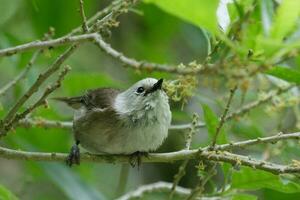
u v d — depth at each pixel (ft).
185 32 55.42
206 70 19.72
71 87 47.14
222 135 32.19
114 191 55.57
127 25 58.85
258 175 31.89
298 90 38.47
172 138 54.24
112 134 38.60
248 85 19.34
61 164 44.32
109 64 59.77
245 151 46.83
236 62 19.76
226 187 35.42
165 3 20.18
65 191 43.01
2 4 54.75
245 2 24.44
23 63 46.68
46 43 26.91
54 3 49.57
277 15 20.44
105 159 37.37
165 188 41.45
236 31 22.26
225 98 39.17
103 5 57.11
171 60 57.11
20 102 31.42
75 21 49.75
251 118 43.75
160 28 55.88
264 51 21.03
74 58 58.08
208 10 20.22
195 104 51.42
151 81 39.14
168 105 39.27
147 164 56.90
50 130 45.91
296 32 20.67
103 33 29.35
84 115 39.78
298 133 29.84
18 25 55.36
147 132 38.47
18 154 32.83
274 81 33.68
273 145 40.06
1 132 31.94
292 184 31.48
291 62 36.68
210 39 30.32
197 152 30.83
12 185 54.70
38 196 52.85
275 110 32.83
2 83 54.34
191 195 32.48
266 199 40.98
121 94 40.09
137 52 58.39
